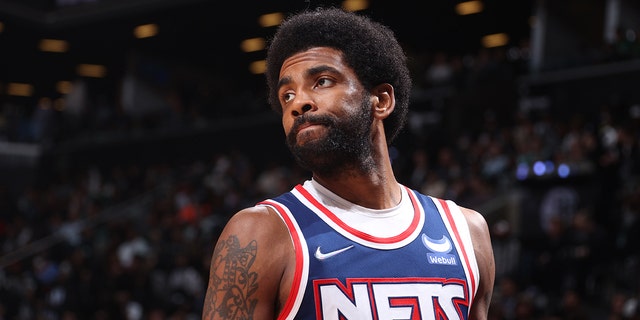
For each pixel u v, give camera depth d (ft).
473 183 43.91
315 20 7.79
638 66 53.62
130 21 80.84
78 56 92.79
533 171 42.47
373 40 7.82
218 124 74.33
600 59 56.13
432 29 86.69
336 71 7.54
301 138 7.45
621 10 61.16
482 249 8.35
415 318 7.28
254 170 65.21
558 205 40.93
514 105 53.42
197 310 41.65
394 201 7.99
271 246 7.27
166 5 75.87
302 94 7.50
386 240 7.57
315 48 7.64
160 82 94.43
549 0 64.34
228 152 73.26
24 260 53.31
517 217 42.14
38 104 111.55
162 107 93.86
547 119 48.47
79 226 57.72
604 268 35.86
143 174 69.56
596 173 39.47
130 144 79.56
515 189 43.60
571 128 47.09
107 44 89.04
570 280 36.40
